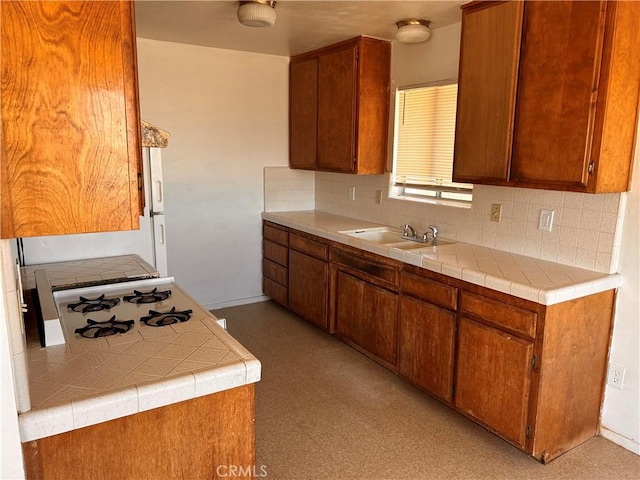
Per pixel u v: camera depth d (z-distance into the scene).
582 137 2.10
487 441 2.47
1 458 1.04
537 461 2.31
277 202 4.57
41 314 1.65
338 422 2.64
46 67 1.02
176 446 1.35
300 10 2.85
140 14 3.00
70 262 2.75
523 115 2.34
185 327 1.75
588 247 2.43
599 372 2.42
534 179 2.32
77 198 1.09
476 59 2.56
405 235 3.56
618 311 2.37
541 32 2.21
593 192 2.10
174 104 3.93
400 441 2.47
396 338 3.03
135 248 2.98
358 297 3.36
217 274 4.41
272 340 3.75
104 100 1.09
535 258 2.69
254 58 4.21
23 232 1.04
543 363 2.13
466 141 2.67
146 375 1.34
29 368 1.38
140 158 1.25
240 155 4.32
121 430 1.26
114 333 1.68
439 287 2.63
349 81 3.60
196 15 3.02
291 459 2.32
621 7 1.96
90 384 1.29
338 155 3.81
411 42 3.21
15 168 1.02
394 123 3.65
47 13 1.00
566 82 2.14
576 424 2.39
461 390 2.55
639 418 2.36
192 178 4.12
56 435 1.17
